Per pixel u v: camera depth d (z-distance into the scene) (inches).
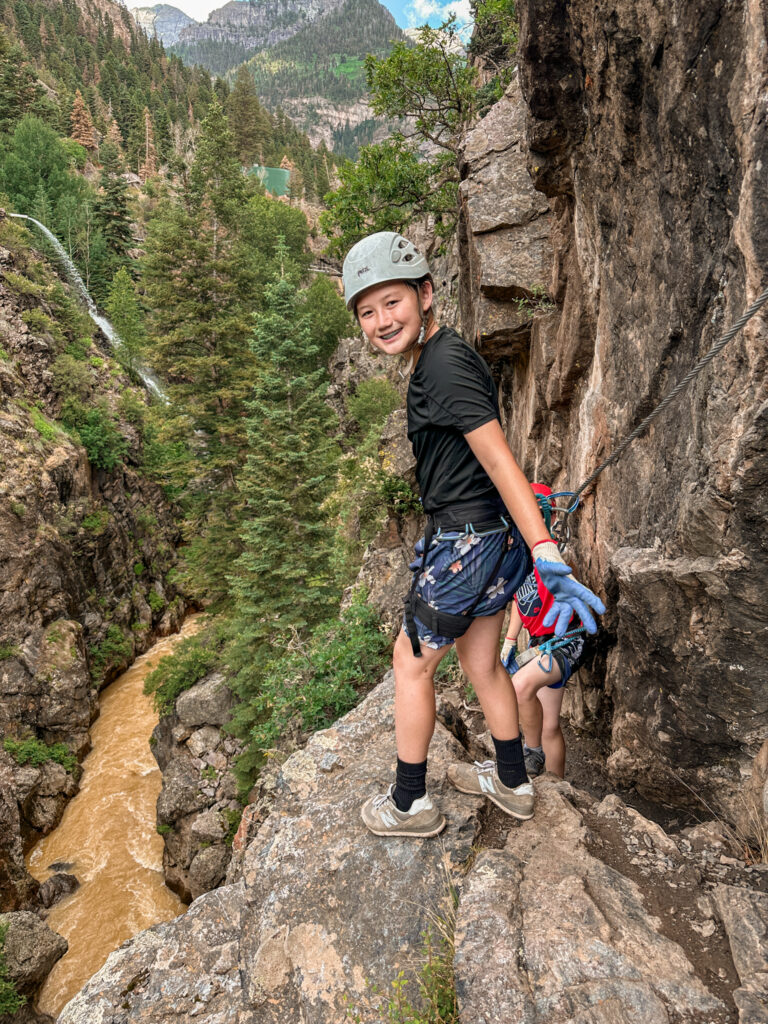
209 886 601.9
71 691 923.4
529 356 230.5
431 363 83.1
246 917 127.3
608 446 142.5
